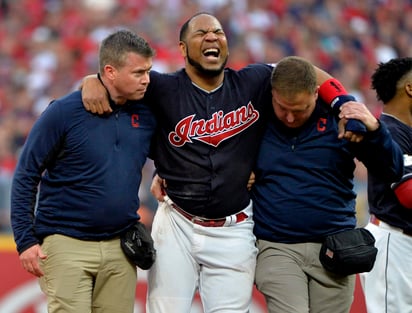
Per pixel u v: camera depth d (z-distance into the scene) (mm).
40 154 18828
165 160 19828
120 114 19156
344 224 19734
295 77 18672
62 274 18859
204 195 19500
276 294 19594
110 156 18922
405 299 21000
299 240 19688
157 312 20016
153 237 20328
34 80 53156
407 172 20250
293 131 19641
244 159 19672
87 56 55625
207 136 19469
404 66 21078
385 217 21047
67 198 18969
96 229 18969
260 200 19969
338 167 19656
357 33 62969
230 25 59344
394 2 66500
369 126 18578
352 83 59219
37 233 19203
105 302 19391
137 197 19391
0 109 50656
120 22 59312
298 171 19594
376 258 21125
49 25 58781
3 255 28422
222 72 19703
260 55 58188
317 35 61312
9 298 28172
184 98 19547
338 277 19812
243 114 19609
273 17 61344
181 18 60219
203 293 20172
